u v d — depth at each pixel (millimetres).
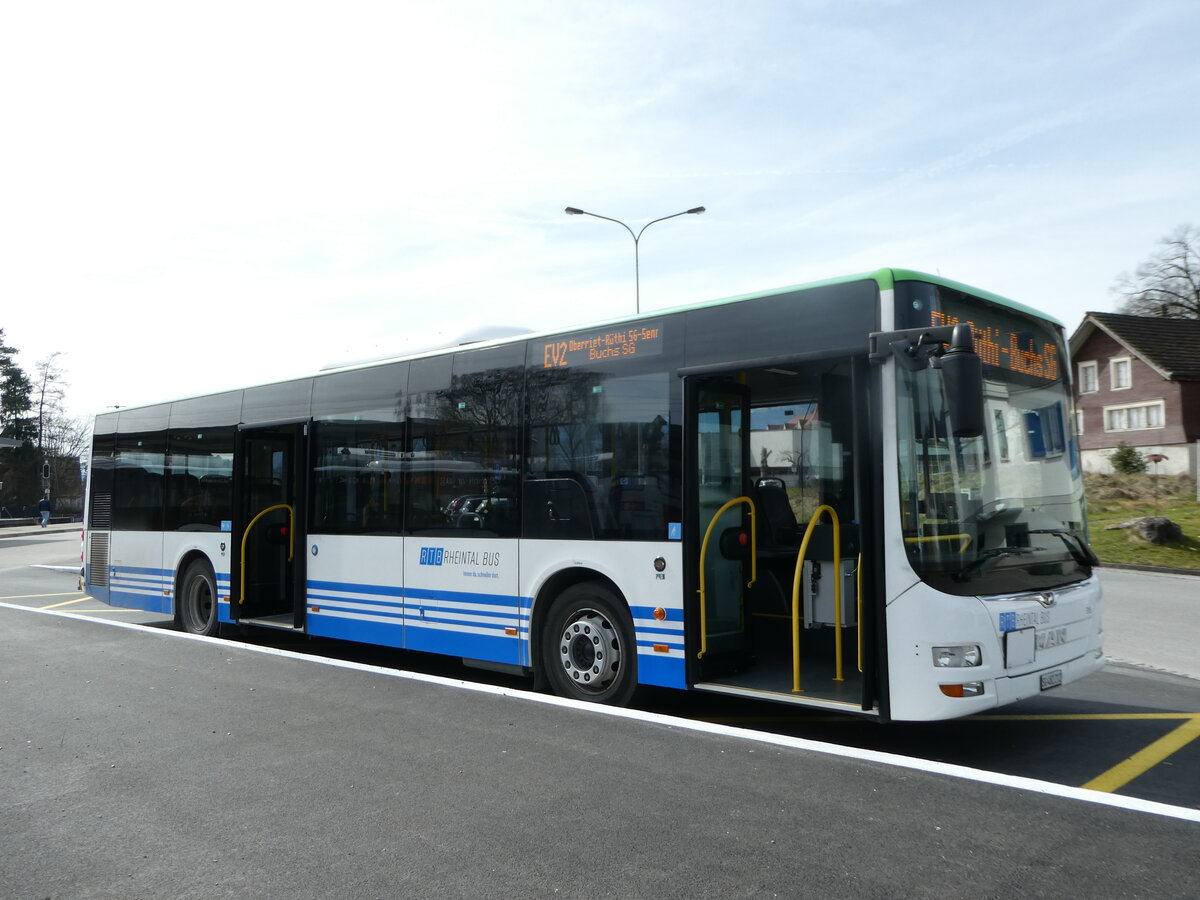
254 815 4613
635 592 6867
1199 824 4285
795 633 6254
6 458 63625
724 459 6988
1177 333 41250
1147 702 7555
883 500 5621
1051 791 4746
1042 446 6477
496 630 7859
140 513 12234
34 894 3781
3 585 18922
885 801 4629
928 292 5871
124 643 9609
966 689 5406
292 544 10281
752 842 4148
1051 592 6031
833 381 7102
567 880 3809
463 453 8266
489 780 5062
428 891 3738
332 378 9680
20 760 5590
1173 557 20453
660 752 5516
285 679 7738
